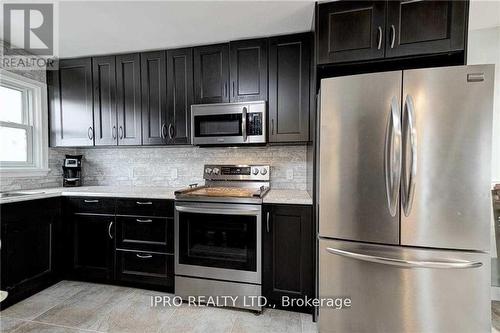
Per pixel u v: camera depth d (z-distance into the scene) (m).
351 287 1.52
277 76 2.10
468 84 1.30
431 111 1.34
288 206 1.85
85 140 2.55
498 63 2.03
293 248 1.85
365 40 1.61
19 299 2.00
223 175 2.52
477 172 1.30
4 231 1.85
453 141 1.32
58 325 1.72
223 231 1.97
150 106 2.40
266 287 1.89
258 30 2.02
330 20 1.67
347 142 1.50
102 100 2.50
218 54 2.24
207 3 1.67
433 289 1.37
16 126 2.41
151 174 2.80
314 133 1.77
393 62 1.67
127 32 2.05
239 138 2.15
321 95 1.56
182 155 2.72
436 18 1.51
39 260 2.12
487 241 1.31
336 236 1.55
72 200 2.31
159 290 2.20
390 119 1.39
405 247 1.39
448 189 1.33
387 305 1.44
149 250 2.15
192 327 1.73
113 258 2.23
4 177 2.28
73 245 2.31
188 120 2.31
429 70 1.34
